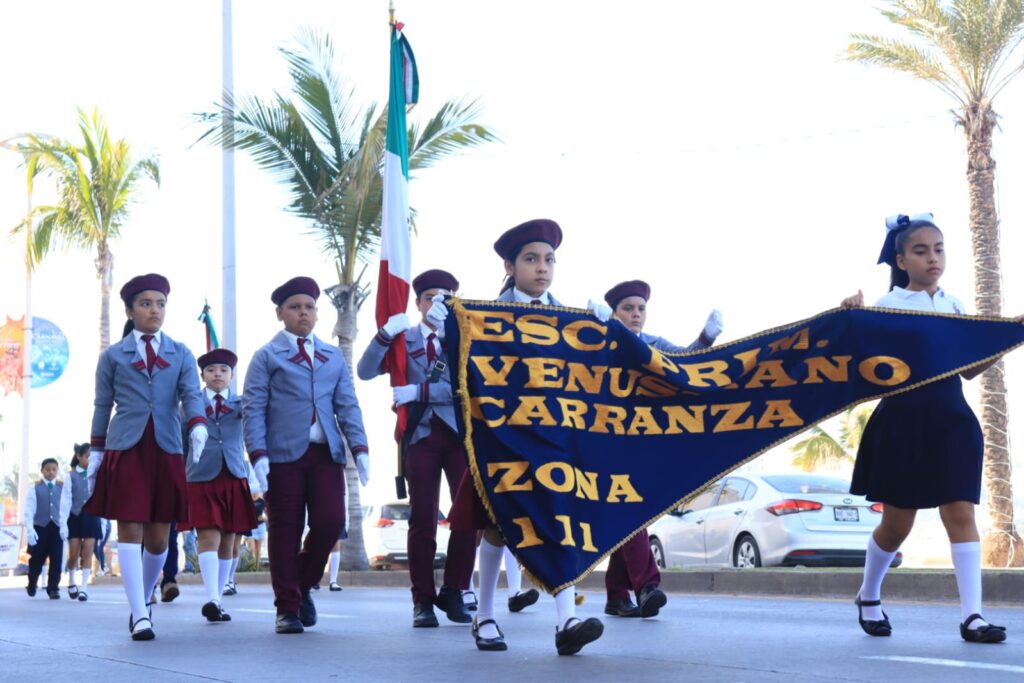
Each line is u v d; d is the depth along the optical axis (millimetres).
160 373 7734
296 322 8078
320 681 5340
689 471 6137
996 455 21875
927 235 6445
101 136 29844
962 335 6320
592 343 6156
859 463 6559
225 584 15438
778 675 5129
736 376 6301
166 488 7711
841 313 6379
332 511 8031
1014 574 10133
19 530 23750
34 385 36281
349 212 20172
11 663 6406
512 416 5895
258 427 7910
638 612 8797
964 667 5277
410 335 8508
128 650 7004
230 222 21875
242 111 20047
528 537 5766
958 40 22031
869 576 6797
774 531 15023
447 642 7027
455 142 20188
